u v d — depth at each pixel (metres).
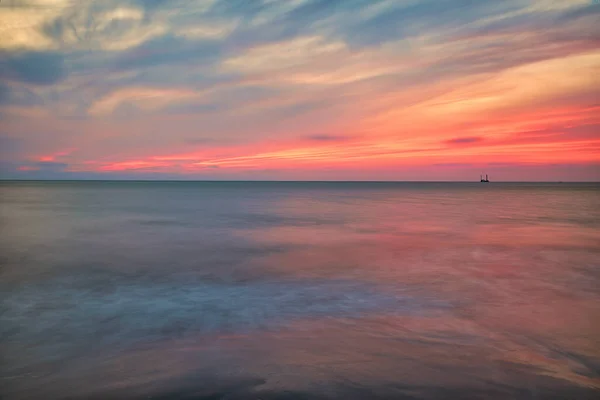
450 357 6.11
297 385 5.10
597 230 25.31
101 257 15.93
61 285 11.42
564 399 4.86
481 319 8.22
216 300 9.87
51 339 7.13
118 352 6.46
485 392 4.98
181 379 5.35
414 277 12.52
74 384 5.31
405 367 5.70
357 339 6.95
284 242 20.17
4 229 25.03
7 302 9.64
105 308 9.16
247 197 75.00
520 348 6.55
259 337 7.10
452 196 83.25
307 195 86.44
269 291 10.75
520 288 11.06
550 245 19.23
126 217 33.69
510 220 31.83
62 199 64.19
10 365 5.97
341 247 18.58
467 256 16.31
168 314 8.65
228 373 5.52
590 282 11.82
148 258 15.77
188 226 27.20
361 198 72.69
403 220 31.77
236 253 16.97
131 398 4.88
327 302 9.67
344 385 5.11
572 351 6.44
